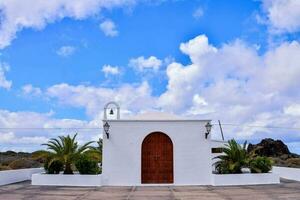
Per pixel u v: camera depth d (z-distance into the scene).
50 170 23.47
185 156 22.94
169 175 22.92
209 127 22.92
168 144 23.12
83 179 22.20
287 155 49.56
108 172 22.72
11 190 19.55
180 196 16.94
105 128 23.00
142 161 22.98
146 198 16.28
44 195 17.33
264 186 21.52
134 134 23.06
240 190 19.36
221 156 23.50
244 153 23.39
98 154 23.95
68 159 22.89
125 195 17.38
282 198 16.05
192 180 22.73
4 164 37.12
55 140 23.50
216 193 18.05
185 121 23.14
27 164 35.31
